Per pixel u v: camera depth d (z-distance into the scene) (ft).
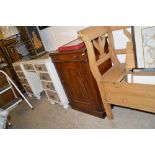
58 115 7.69
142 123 5.46
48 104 9.12
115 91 5.21
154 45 4.80
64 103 7.86
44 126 7.16
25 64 8.77
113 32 6.48
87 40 4.91
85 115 6.96
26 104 10.09
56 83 7.48
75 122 6.72
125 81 5.38
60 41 8.83
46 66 7.20
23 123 8.06
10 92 10.71
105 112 6.33
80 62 5.68
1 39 10.61
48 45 9.82
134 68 5.19
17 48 10.90
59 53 6.11
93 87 5.84
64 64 6.31
